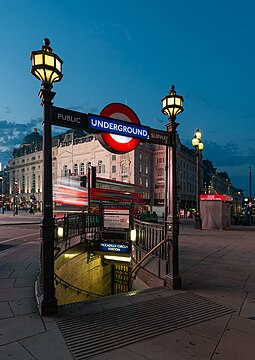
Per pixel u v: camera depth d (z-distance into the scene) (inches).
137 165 2490.2
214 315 161.9
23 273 263.6
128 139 205.2
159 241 259.0
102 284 511.2
